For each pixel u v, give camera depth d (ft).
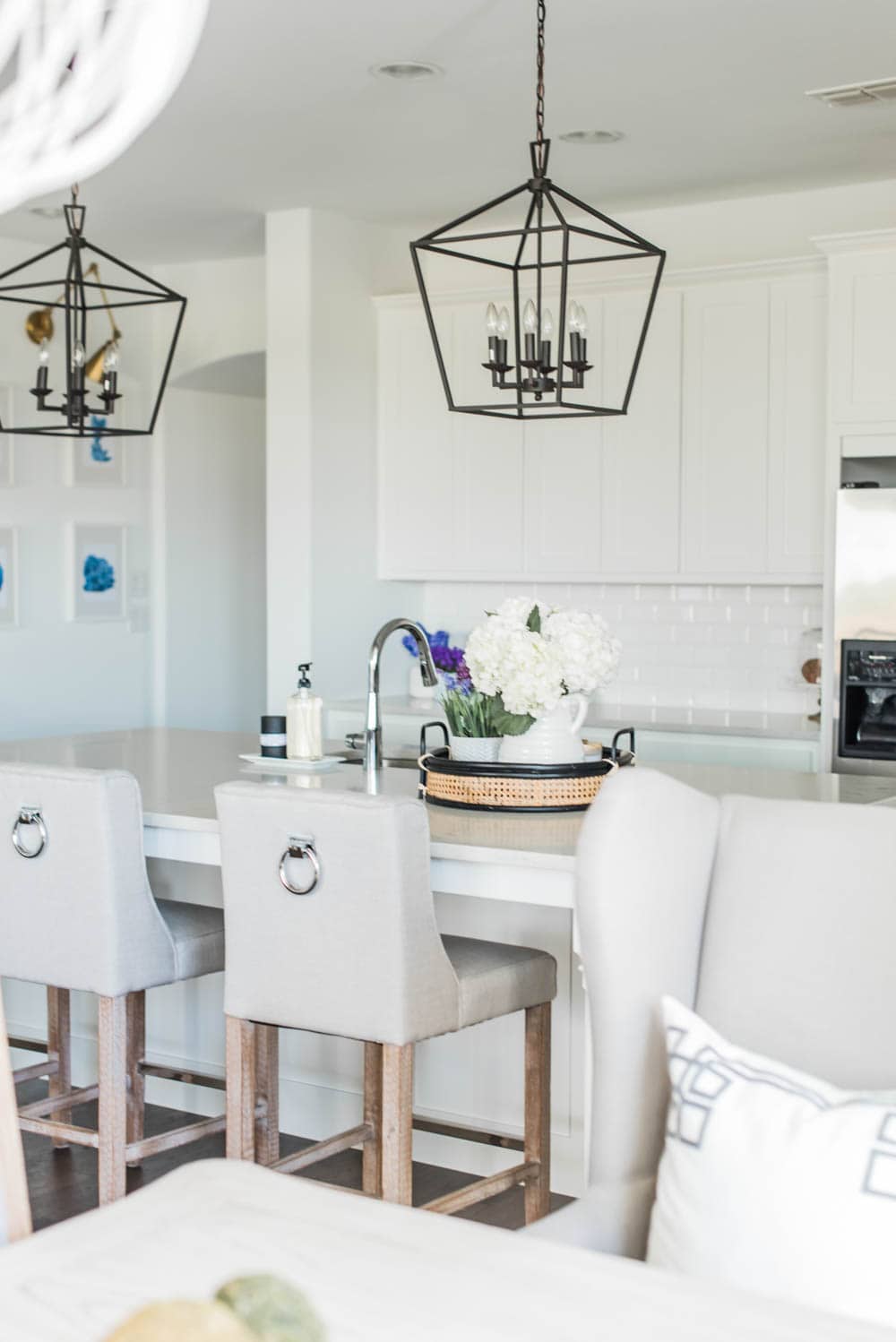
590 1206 5.70
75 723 22.30
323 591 19.85
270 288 19.57
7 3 2.07
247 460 25.00
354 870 8.63
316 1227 4.45
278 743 13.08
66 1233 4.40
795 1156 4.89
